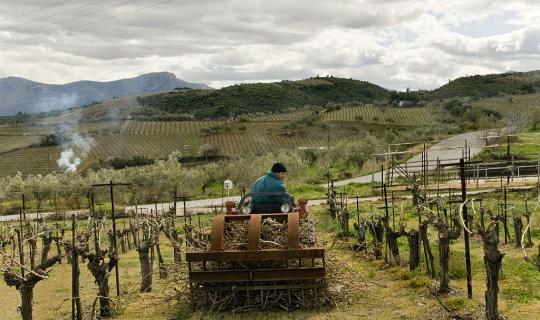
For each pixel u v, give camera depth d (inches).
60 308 509.0
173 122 5585.6
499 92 6879.9
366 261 622.2
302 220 464.1
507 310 395.9
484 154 1834.4
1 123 6899.6
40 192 1943.9
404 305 425.1
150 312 455.5
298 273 421.1
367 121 5187.0
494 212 925.8
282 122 5359.3
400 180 1763.0
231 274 425.7
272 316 420.8
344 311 422.3
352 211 1134.4
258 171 2245.3
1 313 507.2
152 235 569.9
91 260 460.4
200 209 1517.0
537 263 352.5
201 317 426.9
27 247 975.0
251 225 427.5
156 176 2025.1
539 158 1162.6
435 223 467.2
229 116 6451.8
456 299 414.0
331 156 2677.2
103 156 4148.6
